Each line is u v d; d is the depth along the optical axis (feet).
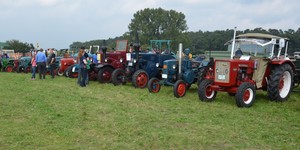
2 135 17.60
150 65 40.45
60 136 17.56
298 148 16.21
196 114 23.61
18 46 161.99
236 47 32.19
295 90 35.32
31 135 17.67
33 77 50.39
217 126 20.13
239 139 17.51
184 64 34.88
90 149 15.64
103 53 43.86
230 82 27.58
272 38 30.50
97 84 42.24
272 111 25.09
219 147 16.21
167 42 52.42
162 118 22.11
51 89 36.60
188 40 168.14
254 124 20.85
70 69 53.11
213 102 28.89
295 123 21.24
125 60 43.45
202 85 29.04
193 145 16.44
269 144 16.76
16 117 21.83
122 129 19.07
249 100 26.99
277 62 28.78
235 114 23.81
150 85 34.78
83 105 26.35
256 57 29.12
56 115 22.41
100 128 19.25
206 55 41.11
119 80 41.09
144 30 168.04
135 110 24.68
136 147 16.03
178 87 31.60
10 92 33.42
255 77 28.53
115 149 15.71
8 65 71.46
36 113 23.03
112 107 25.70
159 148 15.94
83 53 40.40
